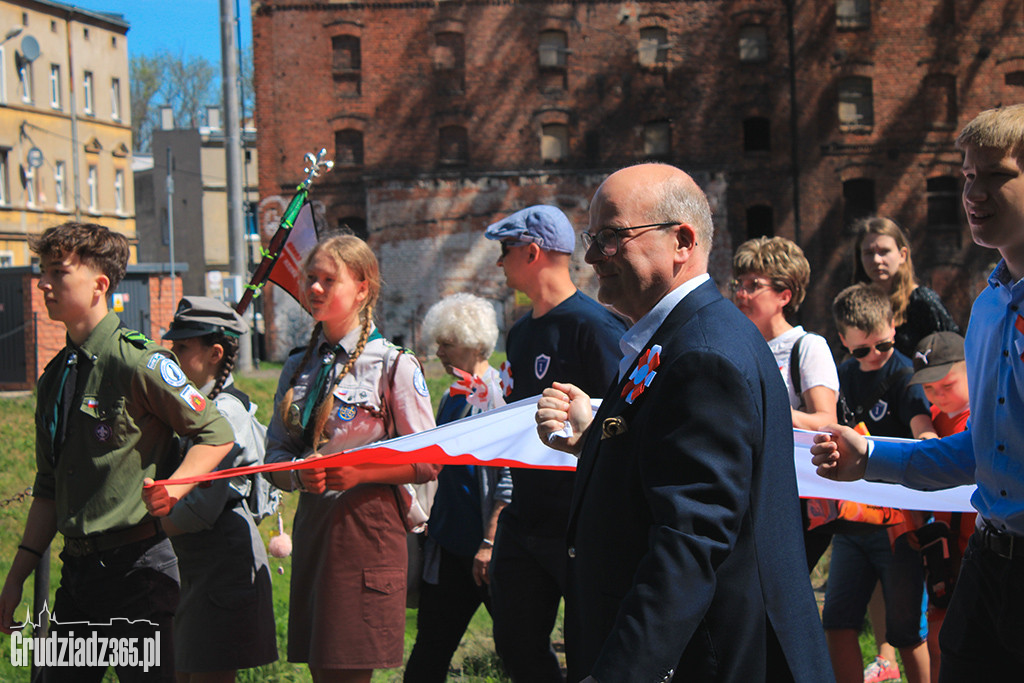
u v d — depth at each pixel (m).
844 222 31.45
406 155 31.45
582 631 2.38
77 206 43.53
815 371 4.17
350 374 3.85
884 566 4.38
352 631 3.71
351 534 3.75
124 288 23.25
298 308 30.33
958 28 31.14
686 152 31.39
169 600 3.59
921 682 4.25
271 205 31.45
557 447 2.65
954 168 31.23
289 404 3.89
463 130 31.56
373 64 31.34
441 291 31.30
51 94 43.41
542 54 31.47
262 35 31.36
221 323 4.09
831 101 31.22
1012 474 2.60
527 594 3.84
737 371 2.18
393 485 3.82
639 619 2.05
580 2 31.34
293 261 4.65
